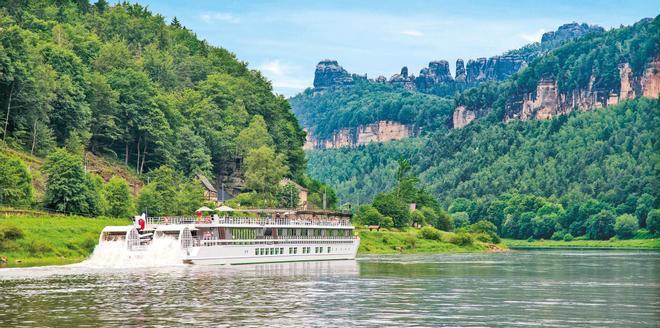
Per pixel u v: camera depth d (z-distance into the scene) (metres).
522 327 89.56
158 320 91.94
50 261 166.12
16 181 196.50
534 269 176.75
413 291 121.69
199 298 110.06
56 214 195.88
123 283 126.56
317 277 142.25
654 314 99.38
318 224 194.12
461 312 99.69
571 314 99.06
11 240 169.75
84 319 92.38
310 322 91.25
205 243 163.25
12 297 109.44
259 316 95.06
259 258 175.62
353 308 102.12
